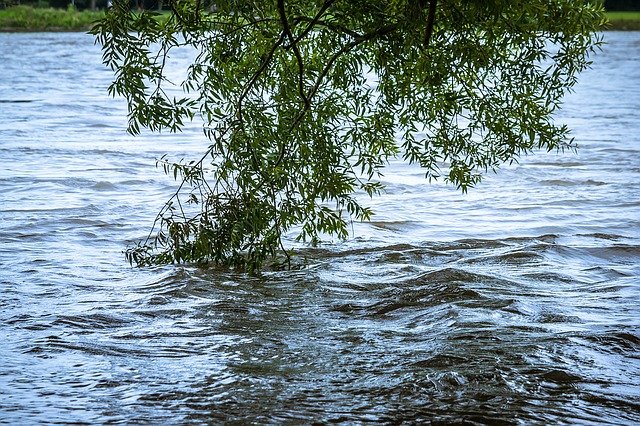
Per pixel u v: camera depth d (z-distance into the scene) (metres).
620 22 117.94
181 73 56.81
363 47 11.87
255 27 11.84
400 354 8.95
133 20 11.23
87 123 33.41
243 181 12.12
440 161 24.31
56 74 57.38
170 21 11.59
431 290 11.34
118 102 41.44
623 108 38.53
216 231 12.38
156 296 11.16
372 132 12.69
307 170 12.38
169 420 7.35
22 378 8.30
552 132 12.12
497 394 7.87
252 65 11.94
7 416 7.39
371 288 11.69
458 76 11.66
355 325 10.06
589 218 17.08
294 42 11.19
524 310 10.49
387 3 11.38
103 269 12.70
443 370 8.44
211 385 8.14
